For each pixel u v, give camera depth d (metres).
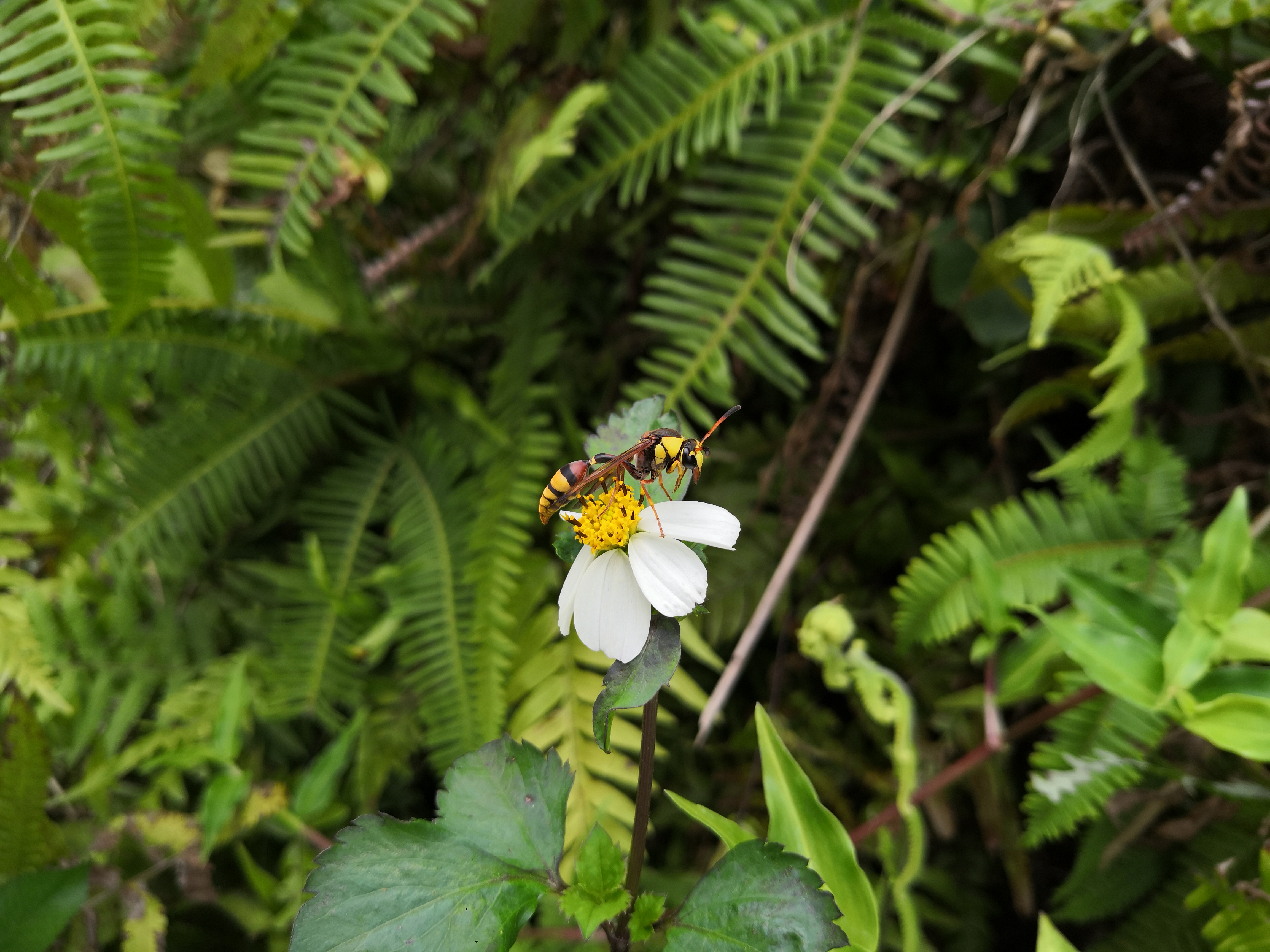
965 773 0.22
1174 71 0.23
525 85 0.28
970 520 0.27
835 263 0.27
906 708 0.21
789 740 0.27
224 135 0.27
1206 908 0.20
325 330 0.29
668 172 0.26
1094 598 0.18
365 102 0.23
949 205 0.26
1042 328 0.20
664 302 0.25
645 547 0.13
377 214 0.29
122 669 0.27
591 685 0.25
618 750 0.25
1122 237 0.23
